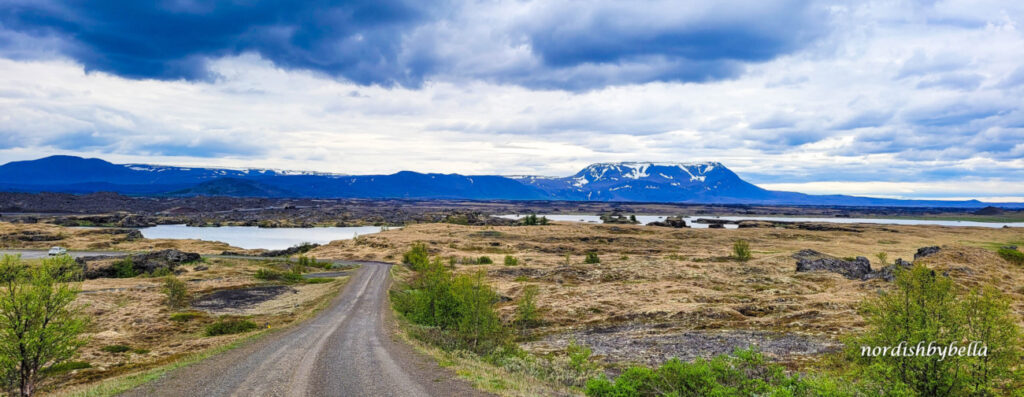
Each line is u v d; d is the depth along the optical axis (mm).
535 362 35469
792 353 39500
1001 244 169250
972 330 19844
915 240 188750
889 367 20172
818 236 196000
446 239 175375
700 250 151375
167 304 68562
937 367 19703
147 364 35844
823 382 23078
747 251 112625
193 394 22672
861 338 22469
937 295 20469
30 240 175375
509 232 194625
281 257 152000
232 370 28062
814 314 53500
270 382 24969
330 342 39344
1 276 24484
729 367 26641
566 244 166250
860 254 136125
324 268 124062
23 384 24281
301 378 25812
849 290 66250
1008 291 59625
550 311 61875
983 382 19438
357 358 31844
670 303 63469
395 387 23719
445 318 50438
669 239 179625
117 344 45250
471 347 40219
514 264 114188
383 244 167125
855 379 27688
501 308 65375
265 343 39125
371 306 67000
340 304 69125
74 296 26375
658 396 24500
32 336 24109
